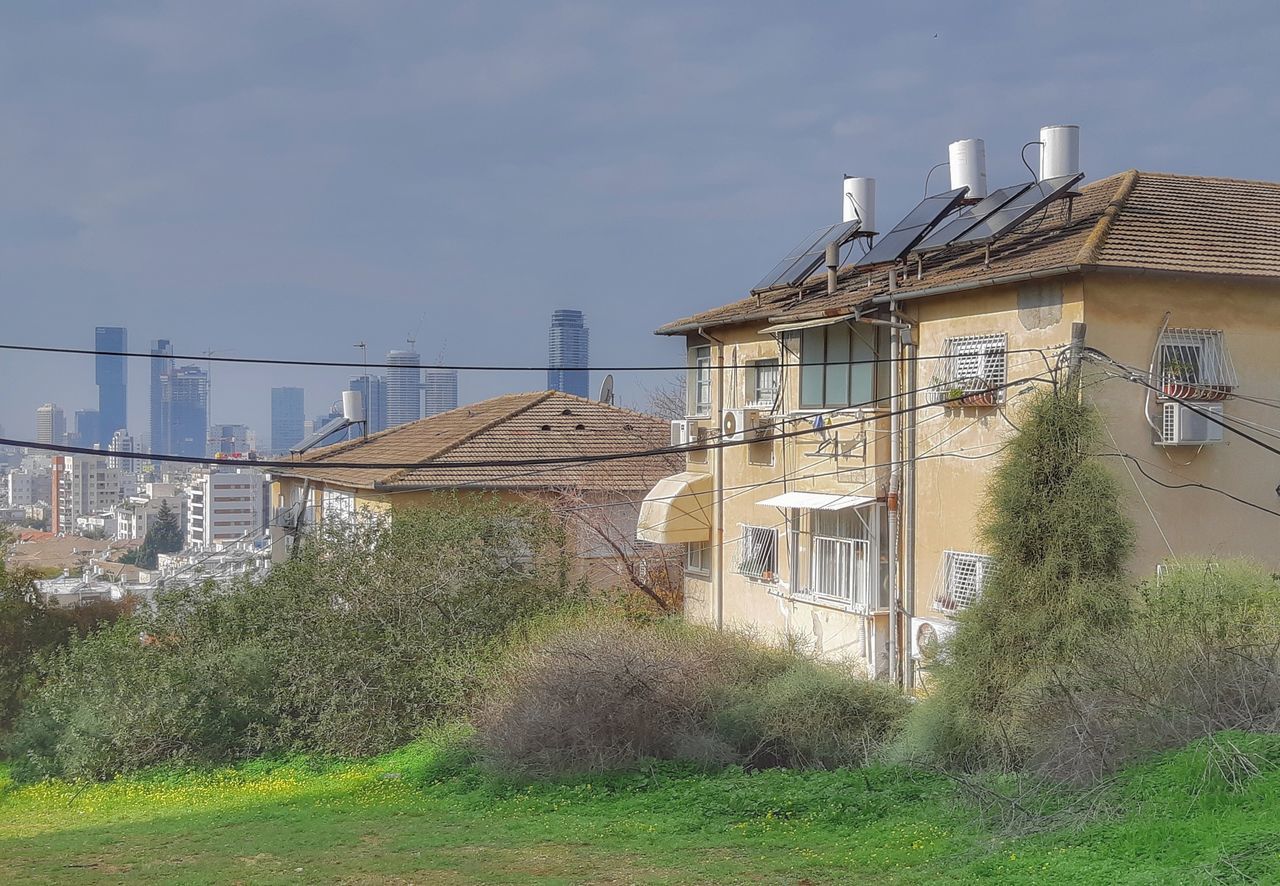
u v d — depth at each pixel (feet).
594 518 100.58
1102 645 44.39
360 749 70.13
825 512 72.49
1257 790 32.48
